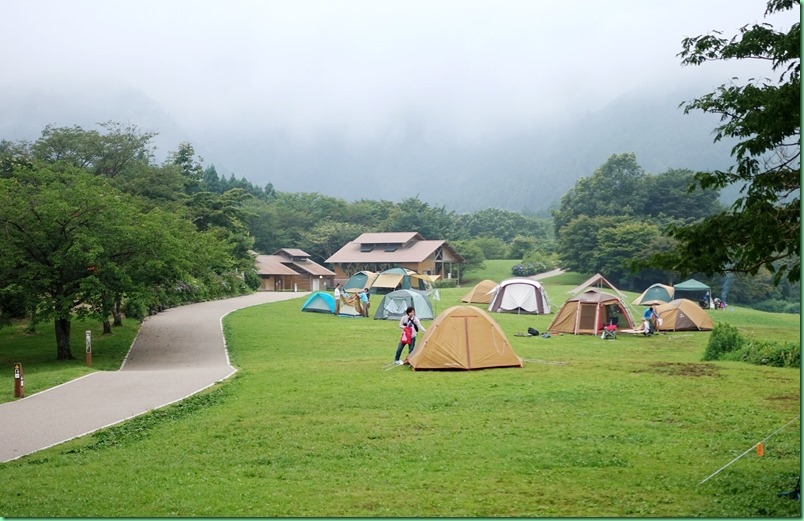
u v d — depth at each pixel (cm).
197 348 3012
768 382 1831
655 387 1750
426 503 919
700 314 3831
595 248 8219
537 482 1002
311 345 2981
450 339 2103
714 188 927
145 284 2944
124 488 1049
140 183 5278
